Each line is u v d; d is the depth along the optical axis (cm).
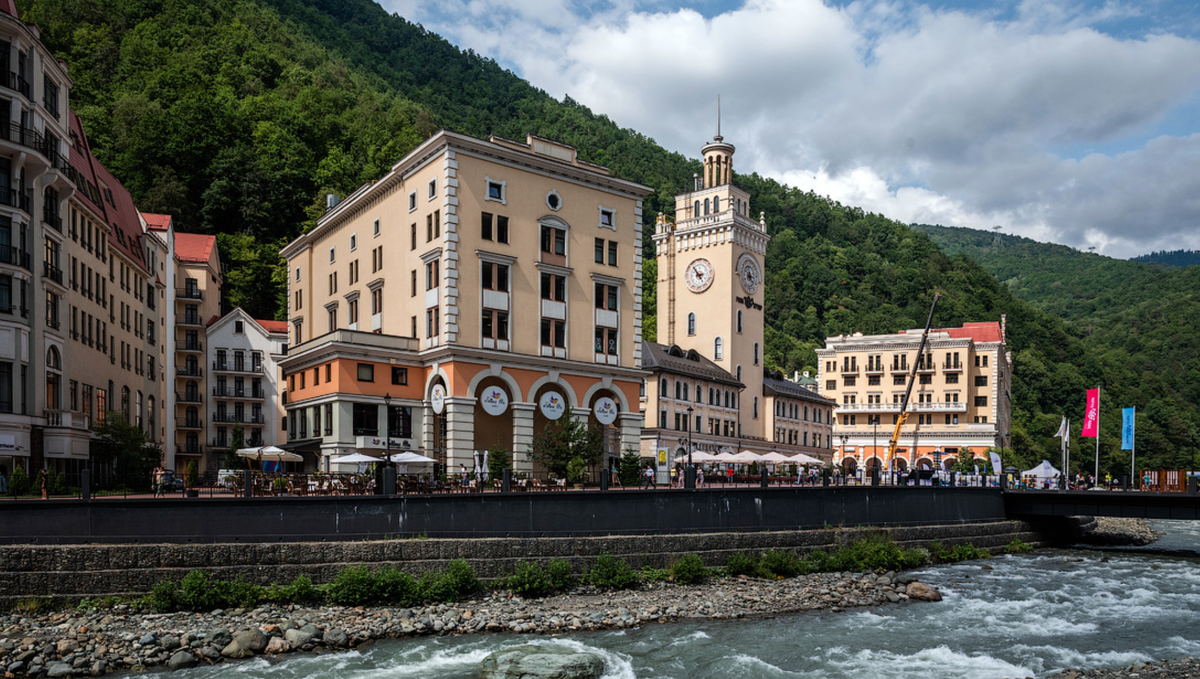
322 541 3716
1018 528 6875
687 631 3491
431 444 6166
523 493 4200
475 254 6072
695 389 9719
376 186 6894
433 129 19275
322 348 6028
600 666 2881
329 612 3438
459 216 6016
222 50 18088
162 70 15800
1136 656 3253
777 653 3209
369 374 6006
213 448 9788
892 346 14375
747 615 3828
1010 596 4459
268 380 10125
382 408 6034
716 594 4144
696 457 7238
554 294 6506
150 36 17325
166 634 3052
